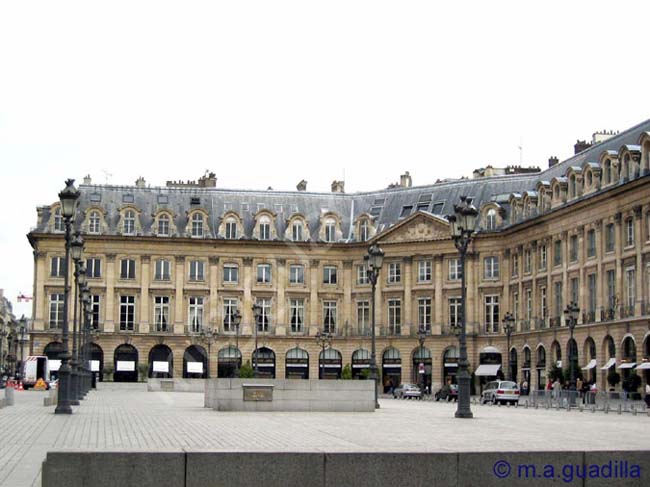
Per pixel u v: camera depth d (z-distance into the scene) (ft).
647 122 236.02
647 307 215.92
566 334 252.83
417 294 309.01
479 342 297.94
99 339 310.04
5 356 590.96
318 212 327.88
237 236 319.88
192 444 76.23
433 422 112.47
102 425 102.94
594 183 242.58
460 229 127.44
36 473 61.00
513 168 319.68
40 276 310.45
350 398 139.95
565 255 256.11
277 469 52.75
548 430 99.04
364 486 53.26
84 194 319.68
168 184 337.72
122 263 314.76
